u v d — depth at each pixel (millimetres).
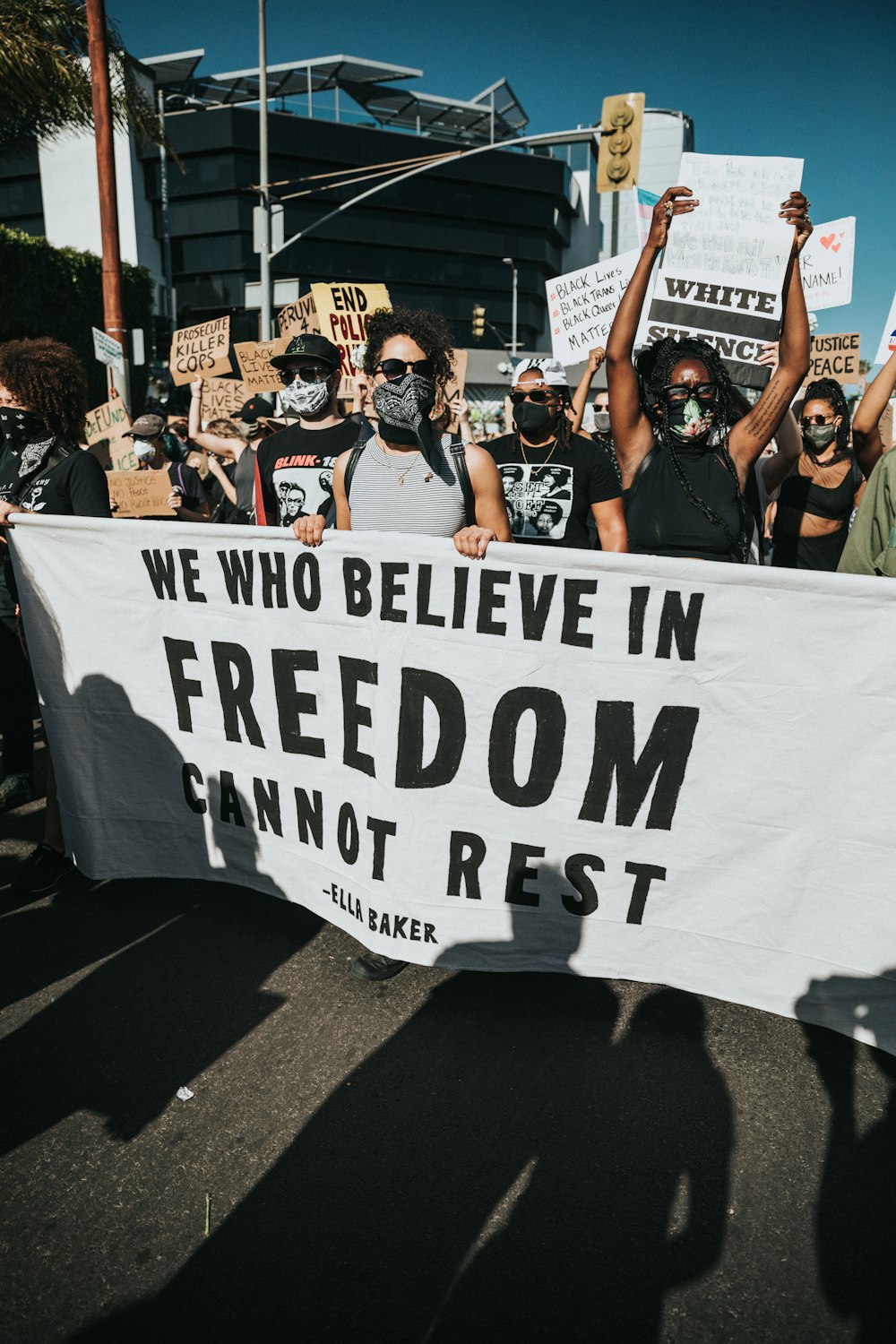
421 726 2539
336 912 2812
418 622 2502
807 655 2189
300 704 2762
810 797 2250
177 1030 2494
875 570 3184
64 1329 1655
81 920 3072
